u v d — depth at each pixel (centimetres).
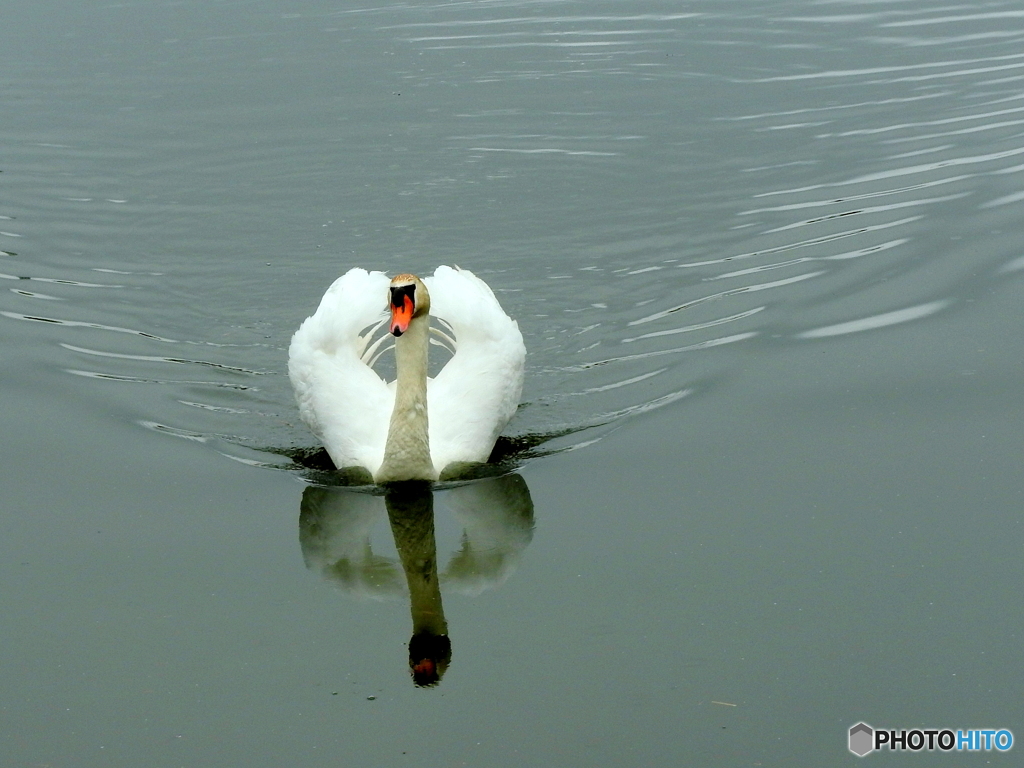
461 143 1916
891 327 1331
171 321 1459
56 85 2162
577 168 1819
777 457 1119
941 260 1462
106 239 1655
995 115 1905
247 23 2478
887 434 1139
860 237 1544
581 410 1248
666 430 1181
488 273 1545
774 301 1412
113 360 1363
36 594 955
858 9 2503
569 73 2172
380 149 1900
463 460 1162
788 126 1922
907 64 2164
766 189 1717
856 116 1942
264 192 1784
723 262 1528
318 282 1543
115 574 985
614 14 2505
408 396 1112
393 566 1016
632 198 1720
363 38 2367
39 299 1495
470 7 2575
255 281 1551
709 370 1283
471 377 1217
